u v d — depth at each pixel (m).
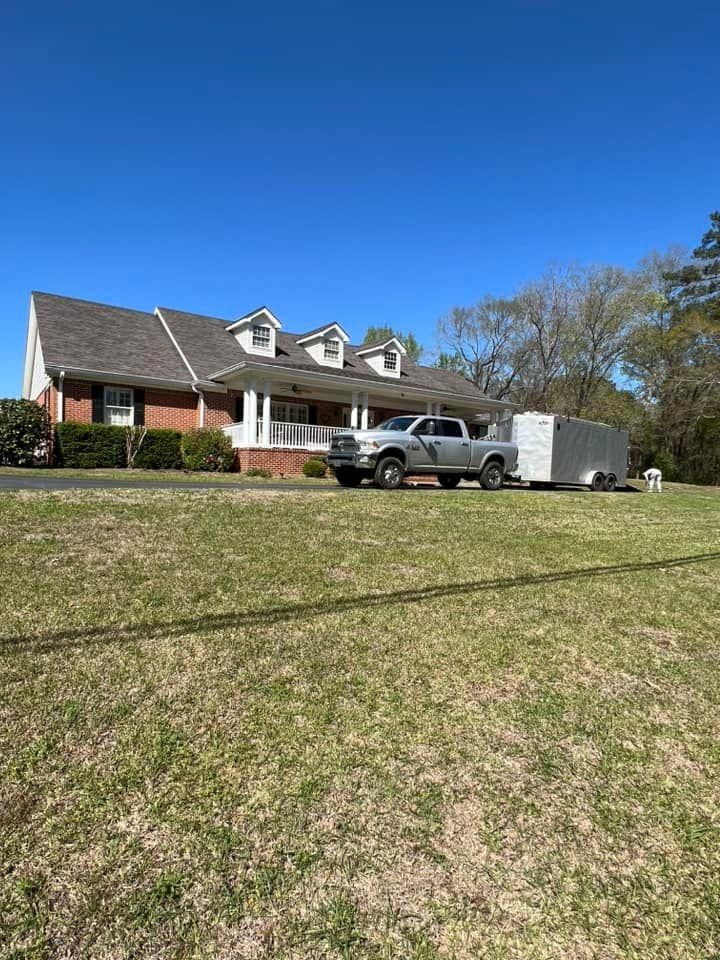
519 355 37.34
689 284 31.53
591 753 2.56
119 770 2.25
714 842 2.05
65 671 2.96
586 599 4.62
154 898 1.70
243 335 20.39
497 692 3.05
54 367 15.56
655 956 1.61
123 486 9.82
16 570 4.43
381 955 1.57
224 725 2.59
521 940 1.64
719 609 4.58
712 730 2.80
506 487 16.72
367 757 2.42
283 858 1.88
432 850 1.95
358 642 3.52
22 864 1.79
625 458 18.52
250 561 5.08
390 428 13.30
